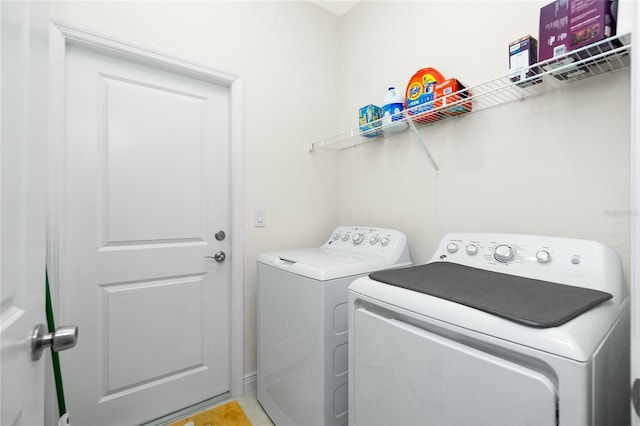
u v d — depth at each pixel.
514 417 0.61
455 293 0.80
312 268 1.26
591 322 0.65
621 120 1.01
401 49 1.79
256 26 1.86
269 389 1.56
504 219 1.31
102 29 1.38
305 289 1.28
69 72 1.38
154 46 1.51
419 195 1.67
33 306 0.54
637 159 0.51
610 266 0.87
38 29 0.55
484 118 1.38
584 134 1.09
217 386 1.77
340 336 1.24
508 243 1.10
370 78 2.00
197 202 1.71
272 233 1.91
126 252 1.50
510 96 1.28
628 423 0.80
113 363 1.47
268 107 1.90
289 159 1.99
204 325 1.73
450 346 0.72
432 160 1.54
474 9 1.42
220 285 1.79
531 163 1.23
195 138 1.71
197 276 1.72
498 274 1.02
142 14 1.49
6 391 0.43
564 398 0.55
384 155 1.89
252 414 1.61
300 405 1.31
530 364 0.62
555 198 1.16
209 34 1.69
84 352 1.39
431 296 0.81
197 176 1.71
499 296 0.77
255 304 1.84
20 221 0.49
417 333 0.80
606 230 1.04
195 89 1.72
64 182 1.33
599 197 1.05
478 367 0.67
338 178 2.24
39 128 0.56
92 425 1.41
